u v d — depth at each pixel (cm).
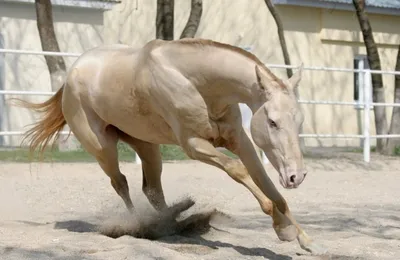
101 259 512
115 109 618
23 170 1090
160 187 685
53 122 716
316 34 1916
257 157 550
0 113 1546
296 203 877
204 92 554
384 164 1333
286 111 488
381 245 593
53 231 653
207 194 925
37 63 1606
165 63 566
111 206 787
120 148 1309
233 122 565
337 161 1352
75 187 962
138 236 620
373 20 1997
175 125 569
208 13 1852
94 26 1680
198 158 559
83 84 641
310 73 1906
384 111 1560
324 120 1927
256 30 1872
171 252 533
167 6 1380
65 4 1593
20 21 1583
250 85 524
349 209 827
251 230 664
